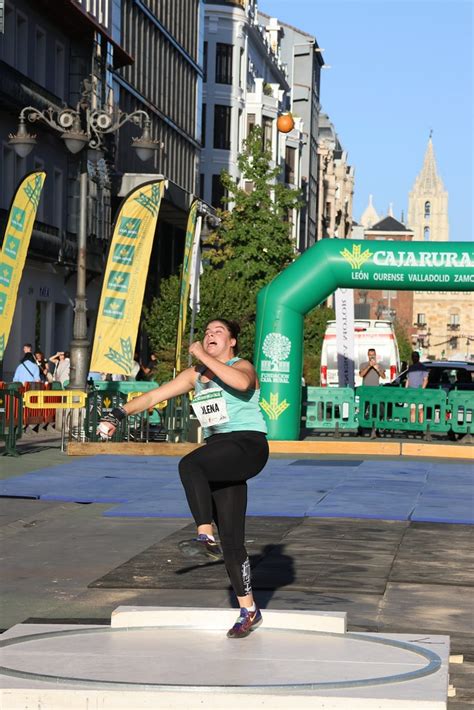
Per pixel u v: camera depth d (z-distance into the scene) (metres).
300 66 115.31
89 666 6.87
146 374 40.22
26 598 9.74
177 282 47.94
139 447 23.11
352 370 36.56
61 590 10.08
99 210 51.91
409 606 9.57
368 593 10.02
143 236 25.14
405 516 14.73
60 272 48.00
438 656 7.12
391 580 10.64
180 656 7.13
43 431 29.41
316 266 26.14
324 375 43.28
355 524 14.09
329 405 30.25
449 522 14.42
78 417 25.73
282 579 10.55
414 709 6.09
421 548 12.39
